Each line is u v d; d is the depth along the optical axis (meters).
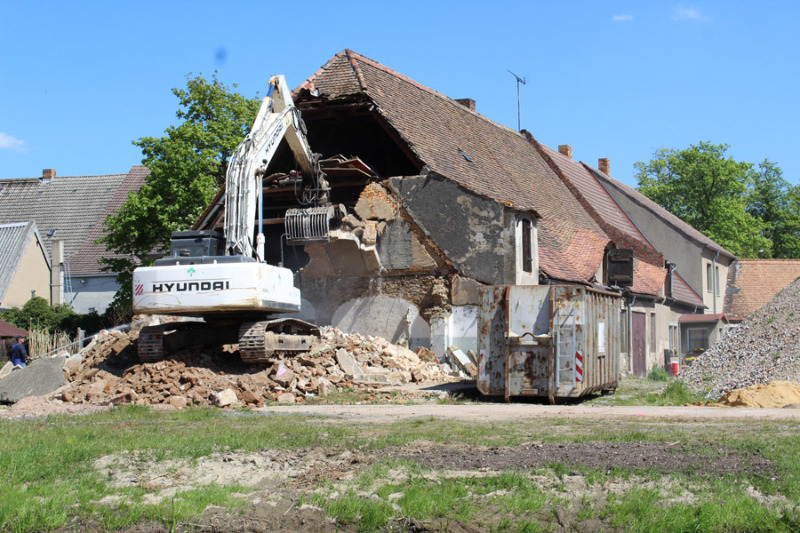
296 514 8.34
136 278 18.41
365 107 27.02
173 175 38.91
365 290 26.06
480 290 18.64
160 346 18.70
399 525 8.04
